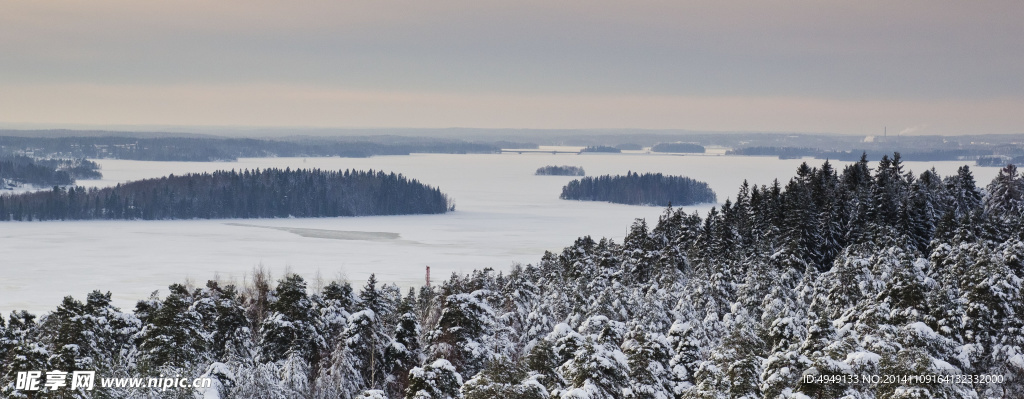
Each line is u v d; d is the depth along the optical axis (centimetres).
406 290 16125
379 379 5216
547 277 9100
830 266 9662
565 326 4659
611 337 4888
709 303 6975
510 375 3819
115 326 5891
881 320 5356
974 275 5581
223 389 4384
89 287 16312
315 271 19538
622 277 9056
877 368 3762
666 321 6506
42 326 6138
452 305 5444
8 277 17700
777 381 3844
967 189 12106
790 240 9200
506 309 6969
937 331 5053
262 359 5453
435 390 3891
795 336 4644
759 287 7169
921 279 5862
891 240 8556
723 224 10125
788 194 11950
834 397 3719
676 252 9219
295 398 4647
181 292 6469
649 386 4150
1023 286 5319
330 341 5669
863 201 10425
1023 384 4791
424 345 5859
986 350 5075
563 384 4056
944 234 9038
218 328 5731
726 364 4372
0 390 4372
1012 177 11844
